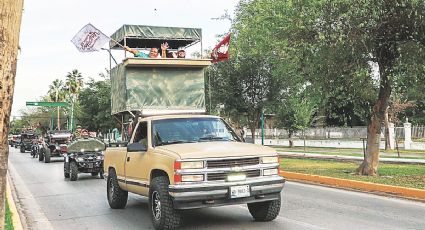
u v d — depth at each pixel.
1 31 4.74
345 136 42.75
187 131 8.91
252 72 30.98
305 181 15.45
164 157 7.78
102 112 52.16
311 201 11.10
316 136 45.66
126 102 14.52
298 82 17.61
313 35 14.84
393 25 13.99
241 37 28.34
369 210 9.78
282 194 12.41
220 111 33.59
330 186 14.08
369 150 15.70
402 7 13.41
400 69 14.84
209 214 9.48
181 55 16.30
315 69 15.28
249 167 7.65
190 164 7.36
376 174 15.58
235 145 8.23
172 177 7.40
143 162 8.66
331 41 14.00
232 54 30.69
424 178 14.34
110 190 10.94
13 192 14.88
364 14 13.70
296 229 7.94
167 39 17.81
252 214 8.71
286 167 19.36
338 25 14.12
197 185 7.27
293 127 41.84
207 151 7.57
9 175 20.95
